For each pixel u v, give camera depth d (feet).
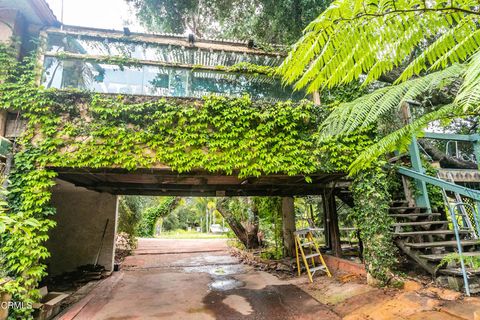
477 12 4.44
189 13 27.17
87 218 26.50
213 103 16.49
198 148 16.24
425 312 11.78
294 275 23.03
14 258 13.61
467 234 17.51
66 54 16.55
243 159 16.43
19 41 15.97
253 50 19.01
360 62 5.31
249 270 26.61
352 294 16.01
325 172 17.60
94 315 15.34
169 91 17.25
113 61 17.01
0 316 12.13
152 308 16.35
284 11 23.48
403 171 19.40
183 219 99.09
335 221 25.31
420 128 6.90
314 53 4.95
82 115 15.62
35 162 14.87
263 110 17.03
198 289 20.33
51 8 16.19
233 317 14.69
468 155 30.32
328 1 21.57
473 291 12.64
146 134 15.70
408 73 6.29
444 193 20.18
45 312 14.49
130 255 36.70
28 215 14.12
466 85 3.33
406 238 17.30
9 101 14.93
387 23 4.70
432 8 4.43
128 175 18.57
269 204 32.09
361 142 17.74
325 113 17.60
